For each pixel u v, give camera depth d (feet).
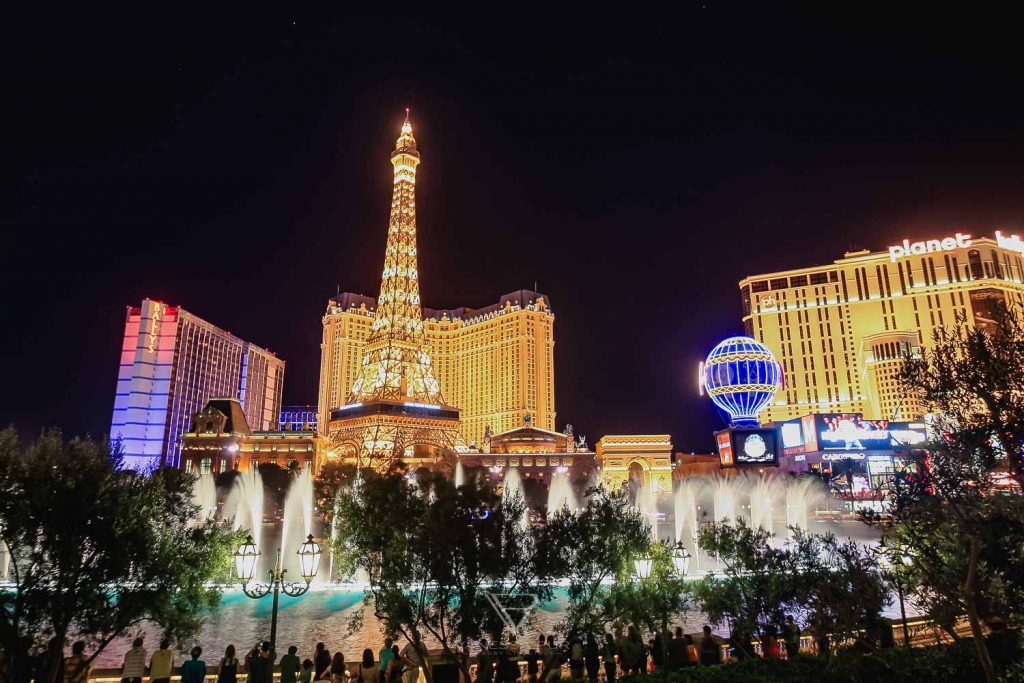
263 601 205.46
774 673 83.20
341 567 83.71
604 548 81.46
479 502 80.23
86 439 83.76
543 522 84.43
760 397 438.40
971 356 66.69
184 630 84.48
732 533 85.46
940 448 66.64
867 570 72.02
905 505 69.46
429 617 80.43
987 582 66.08
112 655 140.26
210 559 87.45
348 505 83.61
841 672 79.10
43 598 74.74
